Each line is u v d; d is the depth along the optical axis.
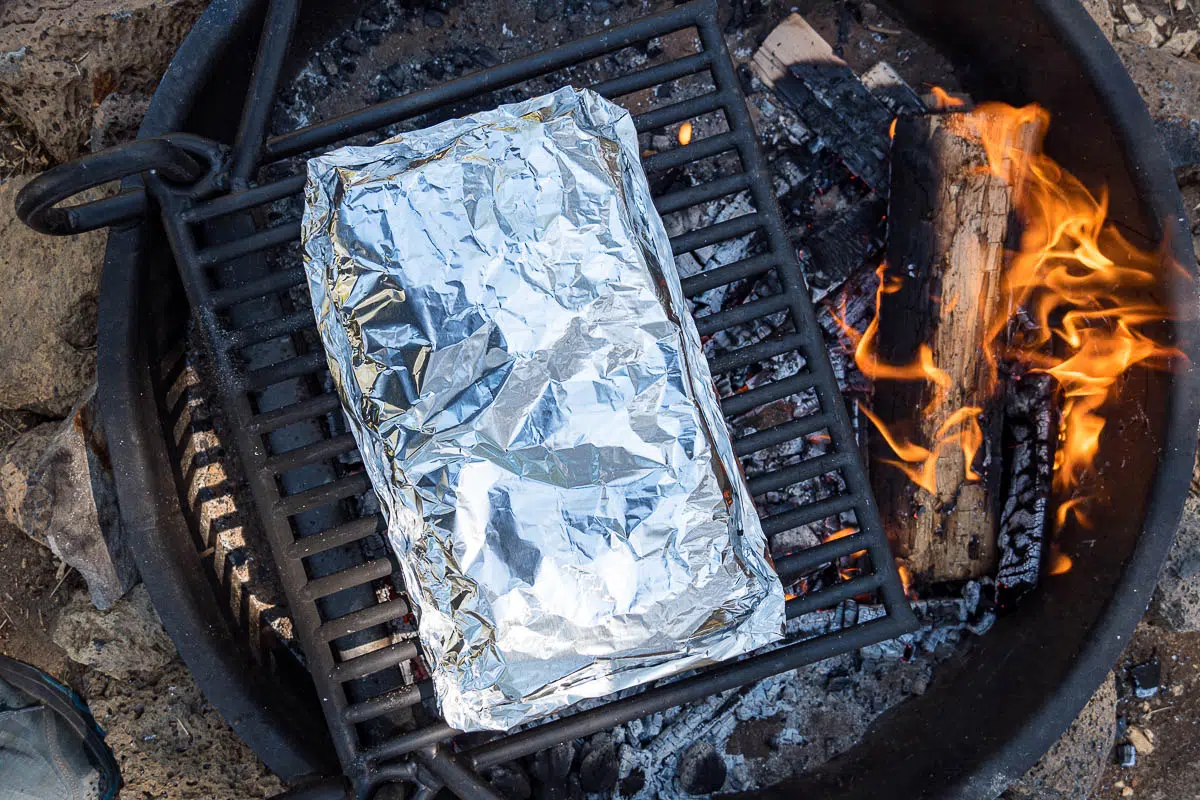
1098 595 1.17
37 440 1.21
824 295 1.28
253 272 1.15
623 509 1.03
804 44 1.27
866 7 1.28
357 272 1.04
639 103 1.28
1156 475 1.14
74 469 1.19
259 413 1.14
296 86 1.26
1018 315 1.26
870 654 1.28
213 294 1.10
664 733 1.28
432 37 1.26
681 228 1.28
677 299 1.07
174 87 1.11
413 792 1.16
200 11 1.20
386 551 1.26
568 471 1.03
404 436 1.04
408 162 1.06
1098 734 1.25
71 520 1.19
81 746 1.22
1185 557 1.27
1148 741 1.30
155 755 1.21
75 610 1.23
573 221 1.04
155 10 1.18
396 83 1.26
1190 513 1.27
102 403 1.10
